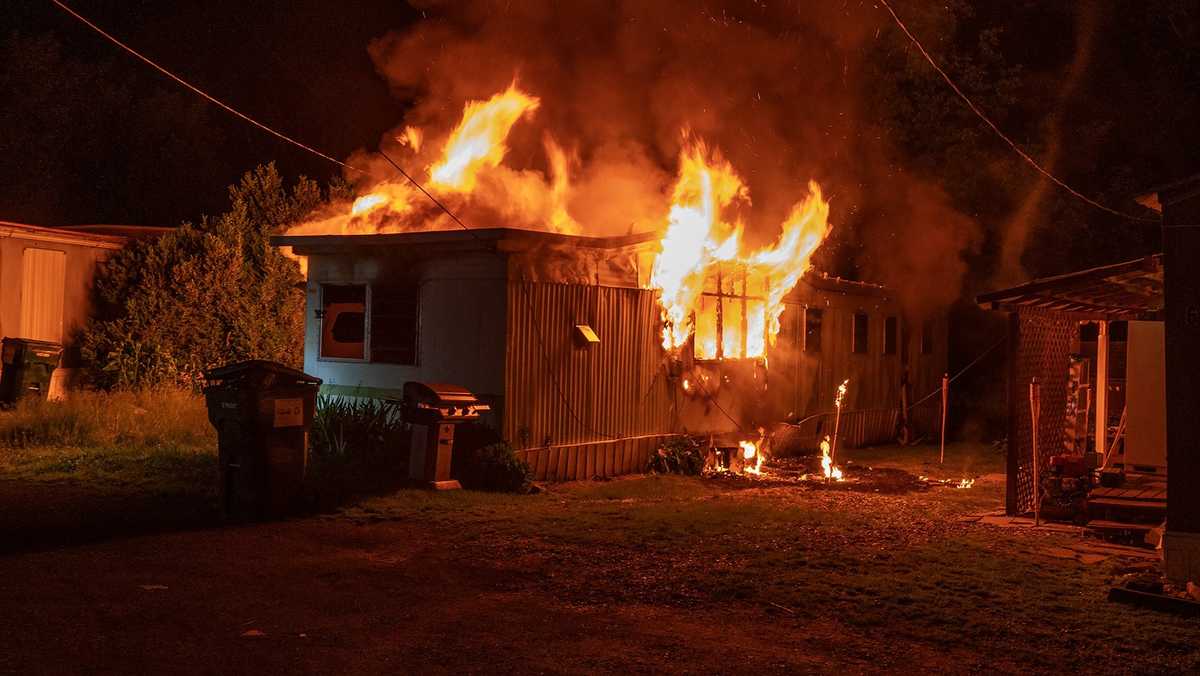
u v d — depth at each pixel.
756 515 10.09
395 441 11.98
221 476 9.51
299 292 18.78
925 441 20.69
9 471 11.16
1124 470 10.73
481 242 11.91
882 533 9.36
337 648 5.73
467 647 5.81
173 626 6.00
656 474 13.56
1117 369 14.02
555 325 12.59
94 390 16.36
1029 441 11.12
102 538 8.30
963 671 5.58
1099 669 5.63
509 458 11.45
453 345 12.44
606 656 5.71
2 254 16.03
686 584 7.27
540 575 7.48
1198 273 7.47
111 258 17.72
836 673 5.52
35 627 5.85
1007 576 7.59
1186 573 7.27
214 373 9.45
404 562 7.82
